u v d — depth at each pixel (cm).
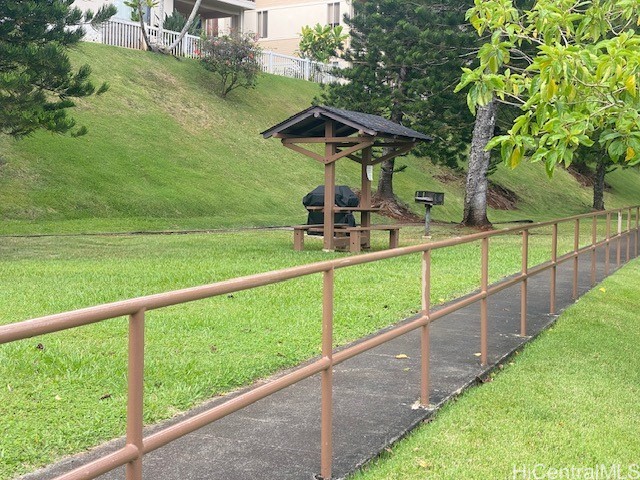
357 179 3606
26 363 675
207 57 3797
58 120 1786
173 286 1188
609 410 624
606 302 1188
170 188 2836
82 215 2494
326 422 461
